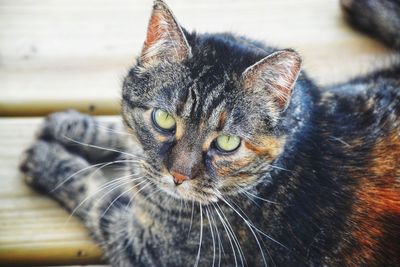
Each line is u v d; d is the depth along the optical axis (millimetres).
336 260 597
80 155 694
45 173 667
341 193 591
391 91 638
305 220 591
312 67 759
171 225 607
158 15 558
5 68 745
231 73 559
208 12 798
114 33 780
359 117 610
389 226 591
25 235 647
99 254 651
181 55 563
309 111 583
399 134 605
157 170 580
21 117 721
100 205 655
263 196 586
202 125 560
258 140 562
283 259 600
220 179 574
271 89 555
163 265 620
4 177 676
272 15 800
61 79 743
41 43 765
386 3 773
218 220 596
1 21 776
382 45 784
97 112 732
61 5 794
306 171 584
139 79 575
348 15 797
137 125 582
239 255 603
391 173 595
